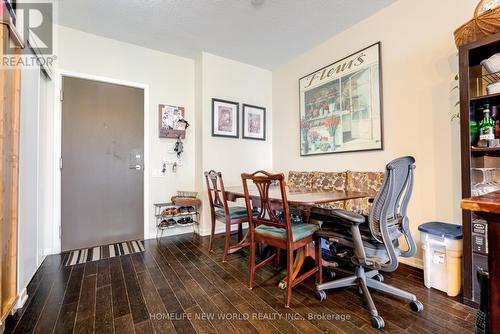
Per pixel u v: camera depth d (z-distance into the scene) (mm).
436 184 2119
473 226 1566
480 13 1614
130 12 2500
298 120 3652
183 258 2484
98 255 2566
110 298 1712
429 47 2158
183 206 3381
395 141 2418
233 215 2562
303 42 3188
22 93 1754
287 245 1668
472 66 1693
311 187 3051
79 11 2459
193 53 3459
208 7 2449
